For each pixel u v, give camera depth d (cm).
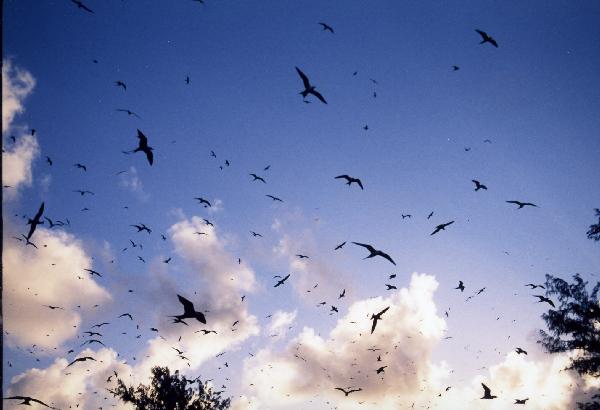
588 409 1823
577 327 1883
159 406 2361
